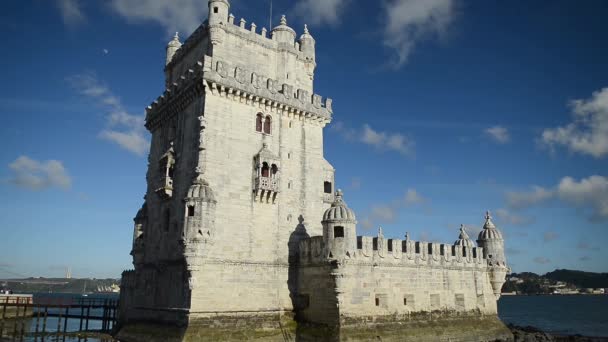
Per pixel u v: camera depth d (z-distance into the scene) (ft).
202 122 126.93
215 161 127.44
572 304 592.60
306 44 163.02
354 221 128.47
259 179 132.67
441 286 151.43
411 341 133.90
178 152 139.54
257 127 139.64
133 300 154.71
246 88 135.74
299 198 143.95
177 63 166.40
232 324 120.98
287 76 154.20
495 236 173.06
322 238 128.57
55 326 240.53
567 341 184.44
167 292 129.90
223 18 142.00
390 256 137.69
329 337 120.47
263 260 131.34
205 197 119.85
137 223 157.89
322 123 155.84
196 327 114.62
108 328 196.54
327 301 124.98
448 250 157.58
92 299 253.03
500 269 170.40
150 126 165.37
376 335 126.72
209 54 140.67
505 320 349.82
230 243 125.39
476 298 163.12
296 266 138.10
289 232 138.92
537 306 560.20
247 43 147.23
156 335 126.11
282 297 133.49
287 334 128.98
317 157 152.05
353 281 126.21
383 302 132.77
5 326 220.02
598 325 303.89
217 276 121.08
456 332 148.87
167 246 134.72
